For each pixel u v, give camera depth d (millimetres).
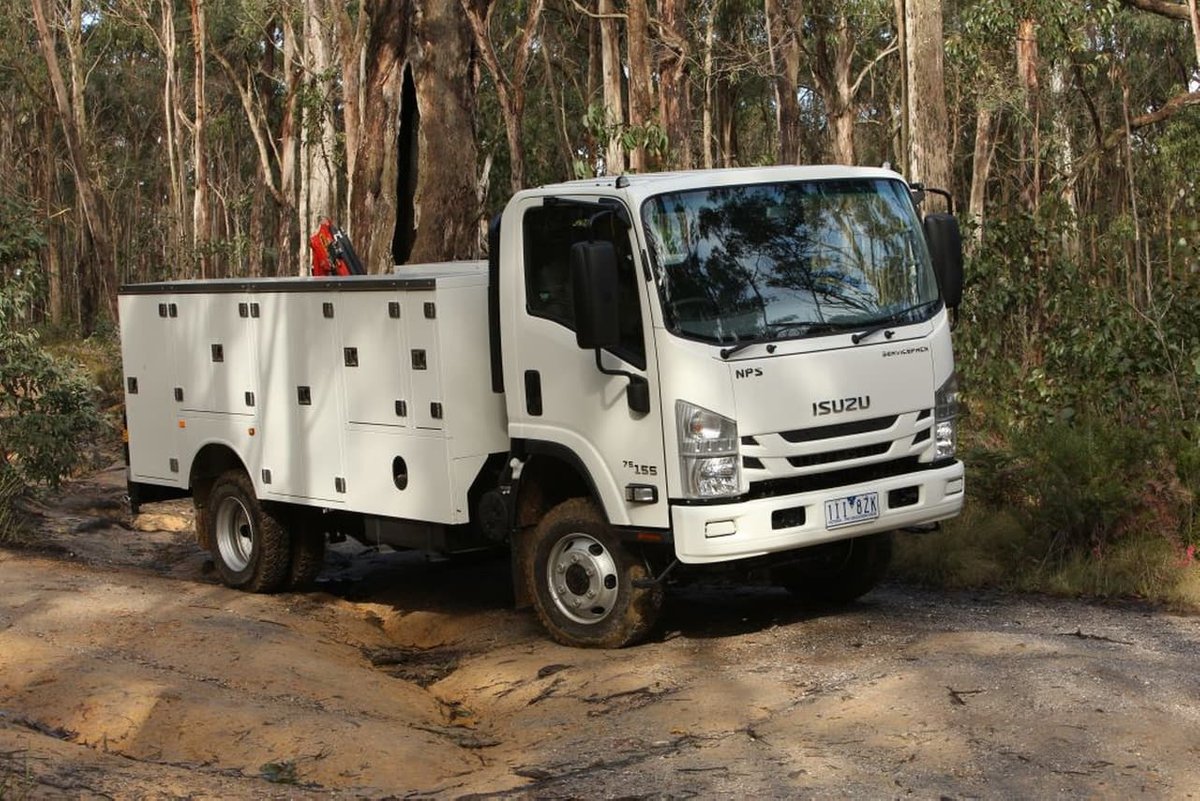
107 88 61281
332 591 12203
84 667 8336
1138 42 35062
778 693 7652
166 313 12008
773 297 8586
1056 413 13875
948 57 31859
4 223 14844
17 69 50562
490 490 9734
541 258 9047
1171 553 10703
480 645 9844
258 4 45344
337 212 39906
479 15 19141
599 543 8992
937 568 11117
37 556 12656
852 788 6160
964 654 7988
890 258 9070
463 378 9531
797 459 8523
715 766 6566
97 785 6355
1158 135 28578
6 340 14391
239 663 8766
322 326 10406
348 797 6535
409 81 19156
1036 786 6070
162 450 12234
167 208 63156
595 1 38906
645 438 8500
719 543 8281
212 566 12984
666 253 8398
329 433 10461
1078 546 11234
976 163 33188
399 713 8172
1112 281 17484
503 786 6594
